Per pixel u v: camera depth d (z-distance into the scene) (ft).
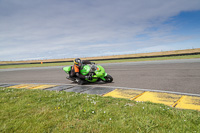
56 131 8.50
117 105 12.32
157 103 12.53
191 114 9.84
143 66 46.42
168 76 26.86
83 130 8.52
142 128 8.48
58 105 12.63
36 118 10.23
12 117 10.54
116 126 8.79
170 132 7.95
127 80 25.50
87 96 15.11
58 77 34.94
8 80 34.99
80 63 23.36
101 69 23.91
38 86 24.34
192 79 23.00
